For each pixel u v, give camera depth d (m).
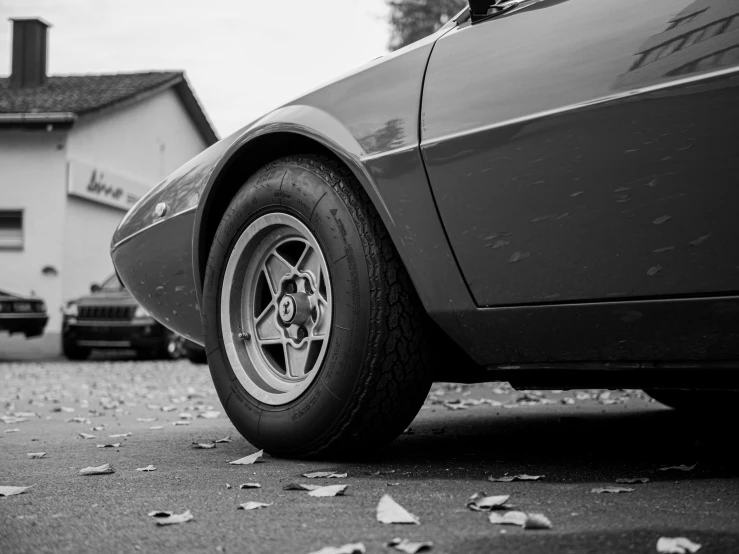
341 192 2.25
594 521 1.55
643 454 2.43
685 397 3.32
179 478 2.15
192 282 2.79
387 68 2.24
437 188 2.04
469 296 2.04
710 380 1.86
